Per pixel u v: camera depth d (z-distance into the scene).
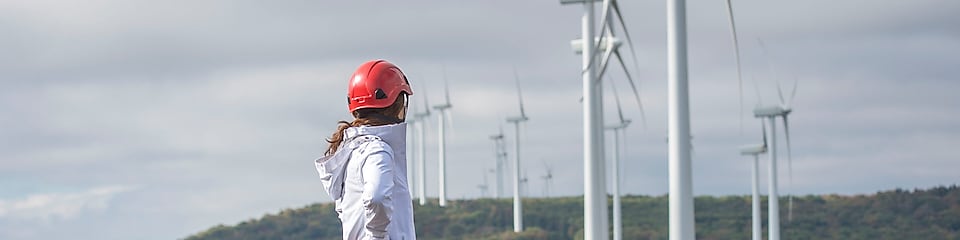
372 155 9.48
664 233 132.12
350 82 9.88
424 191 149.88
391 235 9.52
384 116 9.84
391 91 9.83
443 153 140.25
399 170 9.67
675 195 34.81
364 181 9.47
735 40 36.56
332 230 152.38
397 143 9.69
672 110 35.12
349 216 9.65
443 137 137.88
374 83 9.79
